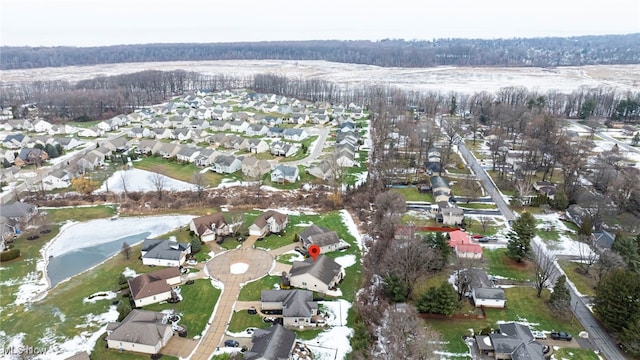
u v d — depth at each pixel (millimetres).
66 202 105125
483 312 63594
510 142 154000
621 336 55719
